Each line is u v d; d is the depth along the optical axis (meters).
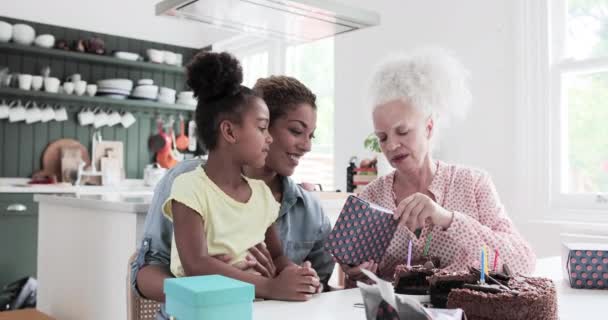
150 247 1.21
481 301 0.81
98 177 4.50
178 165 1.32
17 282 3.49
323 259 1.44
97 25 4.53
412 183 1.50
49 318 2.21
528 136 2.63
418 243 1.40
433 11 3.06
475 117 2.84
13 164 4.18
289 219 1.38
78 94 4.25
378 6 3.38
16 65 4.20
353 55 3.54
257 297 1.01
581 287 1.12
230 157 1.12
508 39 2.70
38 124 4.28
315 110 1.30
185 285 0.63
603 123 2.46
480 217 1.43
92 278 2.03
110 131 4.61
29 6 4.22
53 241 2.36
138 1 4.72
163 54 4.68
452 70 1.44
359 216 1.15
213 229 1.08
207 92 1.12
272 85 1.28
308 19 2.04
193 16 2.01
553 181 2.59
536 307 0.80
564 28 2.60
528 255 1.30
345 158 3.58
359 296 1.02
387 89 1.39
